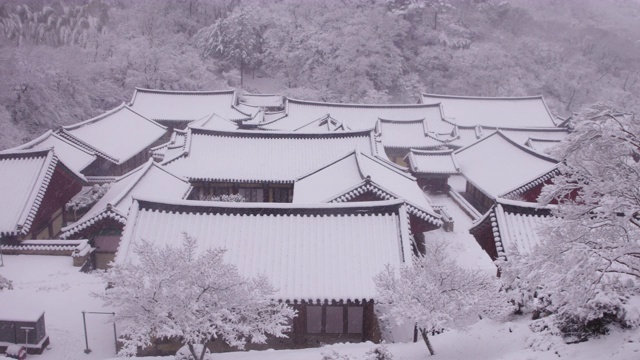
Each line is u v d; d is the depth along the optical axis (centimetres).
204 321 1382
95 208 3095
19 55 6175
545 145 5197
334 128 5256
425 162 4678
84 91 6631
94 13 10106
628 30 13625
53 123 5984
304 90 8719
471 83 9775
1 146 4984
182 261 1403
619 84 10719
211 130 4212
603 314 1306
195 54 8862
